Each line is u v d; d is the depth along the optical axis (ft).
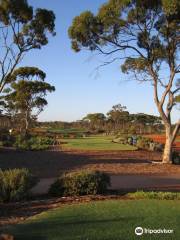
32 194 47.01
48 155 114.73
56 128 439.63
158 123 400.67
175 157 96.37
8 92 220.84
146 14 89.56
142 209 37.52
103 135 295.89
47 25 101.04
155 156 118.01
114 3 85.15
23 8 95.81
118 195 46.68
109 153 123.34
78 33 89.40
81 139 218.79
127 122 393.91
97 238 28.45
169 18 87.15
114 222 32.65
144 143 153.99
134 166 85.81
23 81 203.92
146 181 62.44
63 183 46.60
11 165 86.94
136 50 92.89
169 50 91.97
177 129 95.25
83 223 32.35
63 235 29.09
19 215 36.17
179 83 96.27
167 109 95.14
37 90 207.51
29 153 122.52
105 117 432.25
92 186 47.06
